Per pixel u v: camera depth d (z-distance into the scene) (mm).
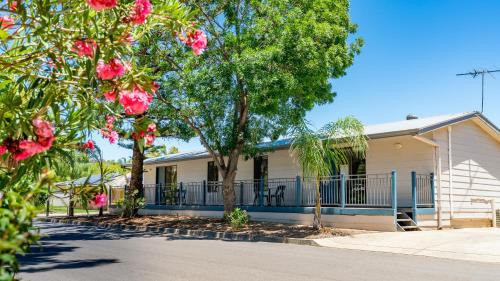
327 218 16859
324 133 14477
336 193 17797
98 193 3789
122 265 9070
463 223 17875
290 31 14789
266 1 16469
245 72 14547
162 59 16750
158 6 3807
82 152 3965
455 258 10180
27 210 2283
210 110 17078
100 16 3572
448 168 17438
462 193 18156
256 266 8945
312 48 14719
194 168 26531
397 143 17547
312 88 16406
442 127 16750
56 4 3471
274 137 18141
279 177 21156
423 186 16641
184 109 16969
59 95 3561
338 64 15750
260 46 16062
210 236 15617
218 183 23516
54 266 8977
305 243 12953
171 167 28531
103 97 3754
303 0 16109
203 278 7711
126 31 3416
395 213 15031
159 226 18625
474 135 19391
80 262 9477
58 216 27234
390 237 13375
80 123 3592
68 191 3750
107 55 3258
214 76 15453
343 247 12031
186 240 14117
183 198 25188
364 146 16125
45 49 3490
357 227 15984
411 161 17156
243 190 22578
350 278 7785
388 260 9844
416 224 15484
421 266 9078
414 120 19625
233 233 15031
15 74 3852
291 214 18188
